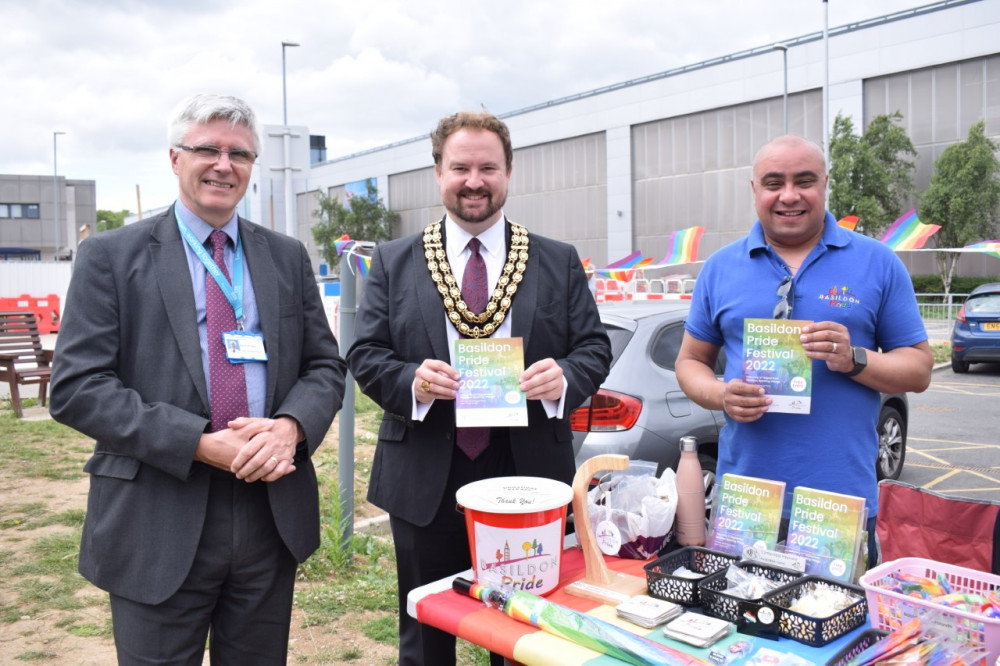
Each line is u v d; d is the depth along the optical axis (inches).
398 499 93.1
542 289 94.8
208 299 78.1
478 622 67.2
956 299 948.6
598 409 156.3
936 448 293.3
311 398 81.0
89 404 71.6
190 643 78.2
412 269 96.0
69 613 144.5
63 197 2164.1
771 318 85.5
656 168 1362.0
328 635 137.5
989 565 73.2
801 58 1176.8
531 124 1549.0
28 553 171.2
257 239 83.7
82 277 74.6
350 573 166.4
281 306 83.0
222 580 79.2
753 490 76.4
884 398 227.9
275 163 227.9
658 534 79.4
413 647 95.7
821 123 1169.4
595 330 97.7
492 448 93.1
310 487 84.0
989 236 992.2
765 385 78.7
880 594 62.1
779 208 84.0
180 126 76.8
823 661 58.2
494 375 81.4
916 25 1068.5
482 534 71.3
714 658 58.6
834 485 82.8
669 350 171.3
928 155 1078.4
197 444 72.0
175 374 75.4
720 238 1284.4
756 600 63.0
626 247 1402.6
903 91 1095.0
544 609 65.1
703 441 165.2
